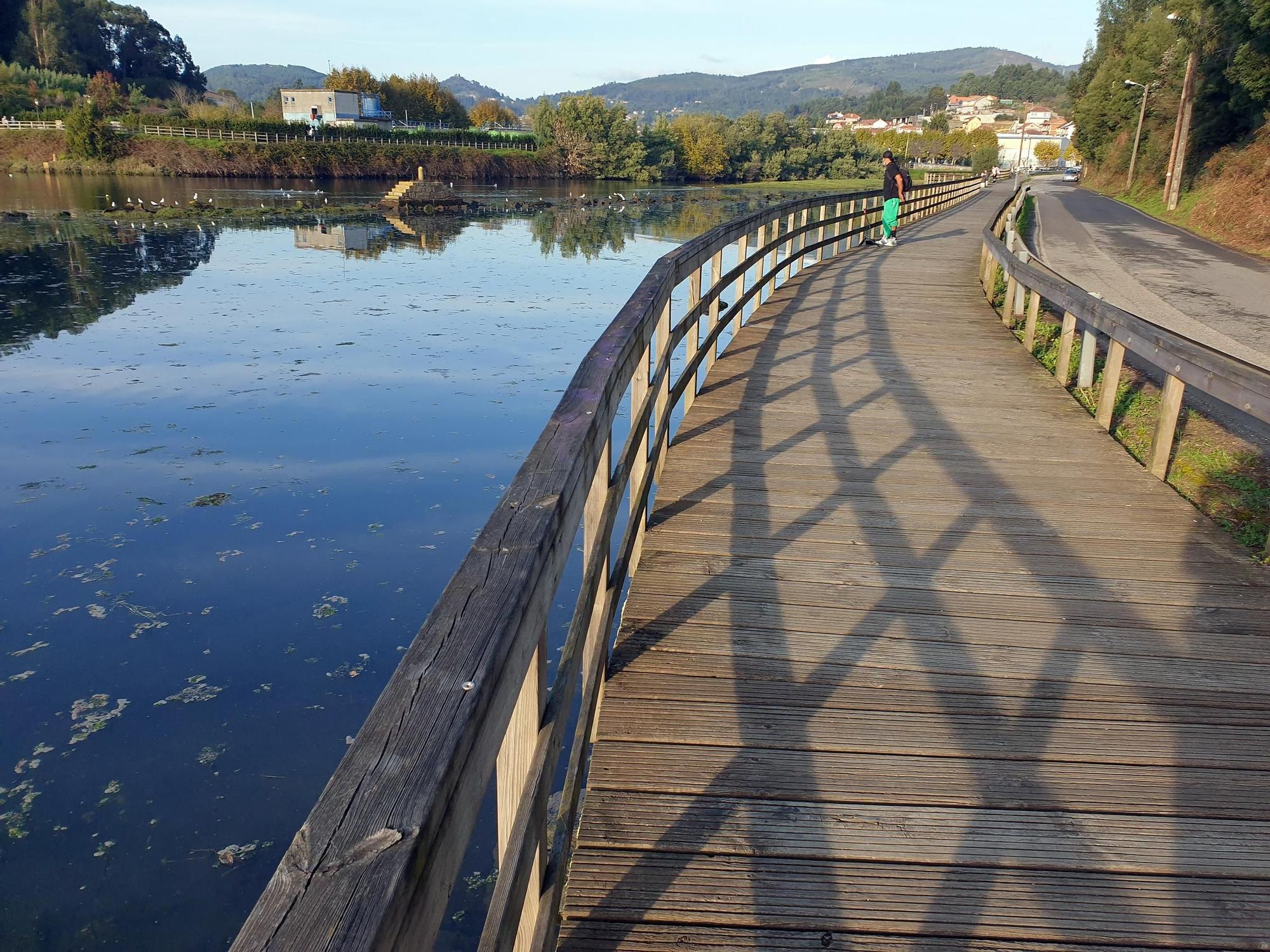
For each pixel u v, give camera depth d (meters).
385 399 10.53
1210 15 34.47
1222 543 4.03
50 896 3.53
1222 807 2.36
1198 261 19.06
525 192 59.75
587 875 2.07
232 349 13.08
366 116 87.44
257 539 6.72
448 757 0.83
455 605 1.12
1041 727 2.68
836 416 5.88
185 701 4.77
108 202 37.09
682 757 2.49
